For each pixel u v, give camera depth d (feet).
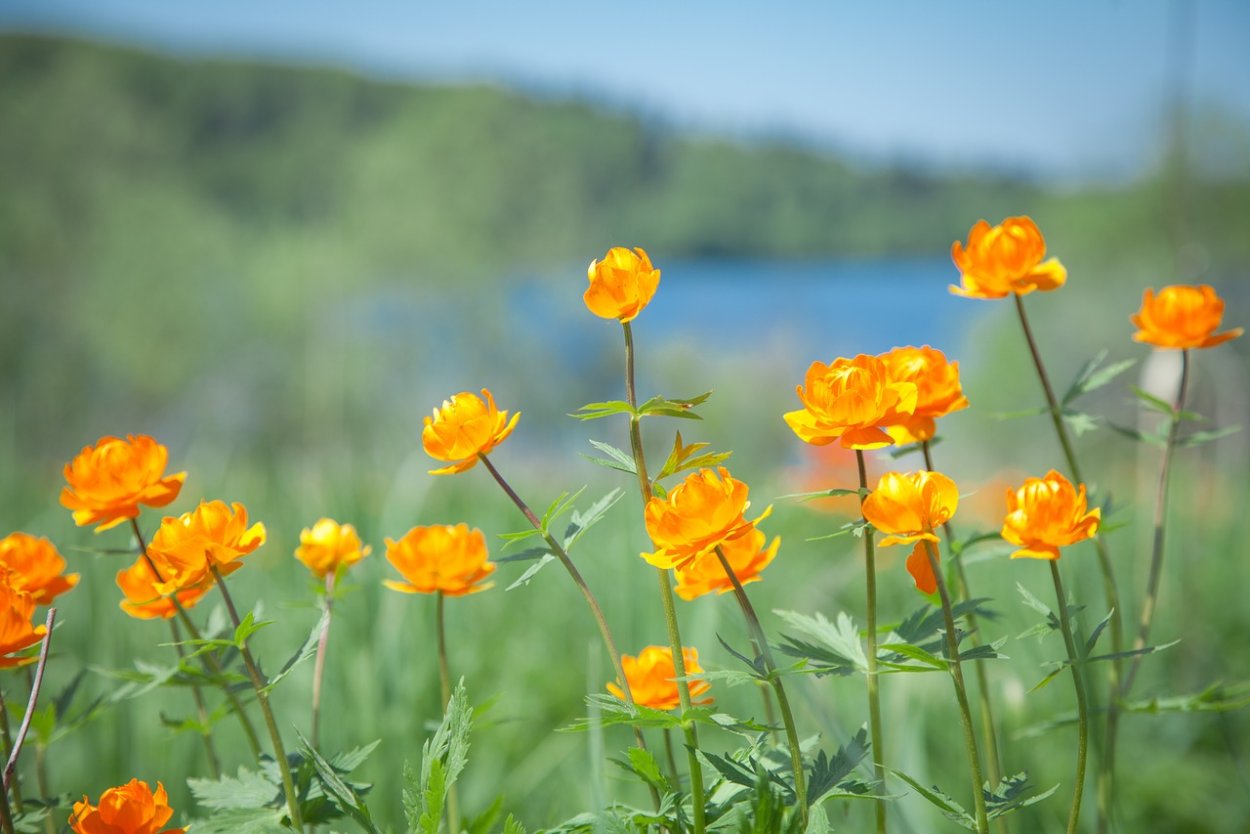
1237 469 14.71
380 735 7.00
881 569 12.40
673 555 3.66
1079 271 51.57
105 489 4.33
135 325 57.00
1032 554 3.80
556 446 28.73
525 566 11.22
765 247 231.50
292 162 103.30
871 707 3.95
